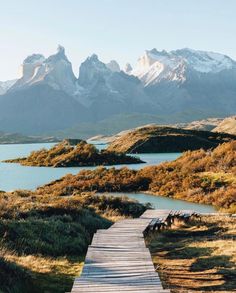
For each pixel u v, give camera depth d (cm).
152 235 3366
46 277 2044
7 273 1791
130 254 2281
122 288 1656
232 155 7600
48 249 2639
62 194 6794
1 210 3164
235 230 3481
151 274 1866
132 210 4600
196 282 2072
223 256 2555
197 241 3117
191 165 7700
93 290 1634
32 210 3425
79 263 2400
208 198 5881
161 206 5634
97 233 2980
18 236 2656
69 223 3178
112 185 7331
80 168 12775
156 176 7500
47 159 14775
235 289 1948
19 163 15725
